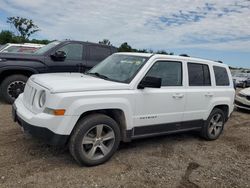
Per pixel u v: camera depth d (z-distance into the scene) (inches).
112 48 364.8
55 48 323.6
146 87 180.4
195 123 219.0
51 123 146.7
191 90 209.3
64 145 162.4
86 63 336.8
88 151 161.5
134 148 200.7
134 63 191.0
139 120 179.6
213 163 189.0
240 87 1053.8
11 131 209.6
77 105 150.9
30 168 154.6
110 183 147.1
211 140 238.4
